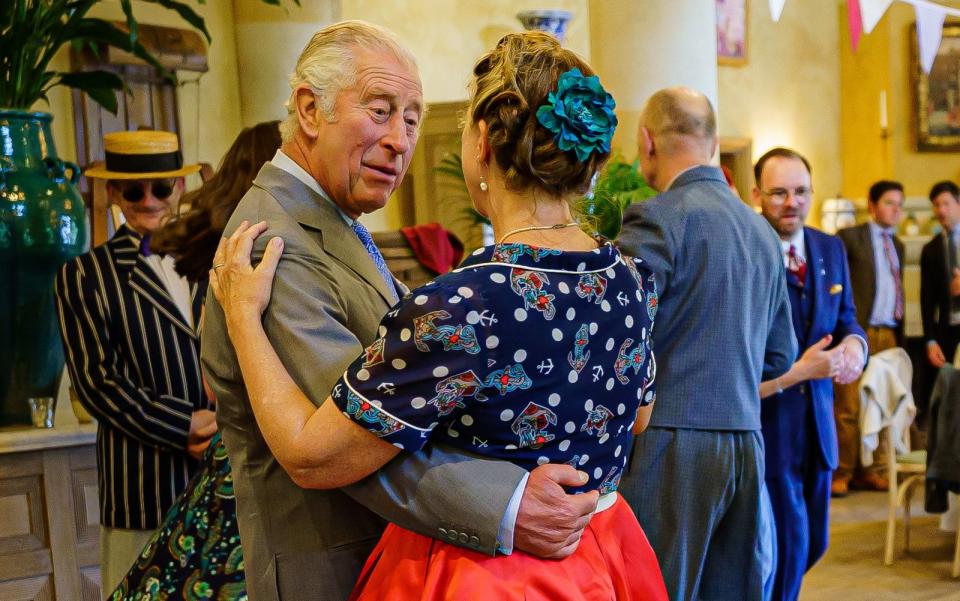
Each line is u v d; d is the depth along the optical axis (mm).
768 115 9430
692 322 2721
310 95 1733
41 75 3463
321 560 1683
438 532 1479
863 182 9789
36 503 3012
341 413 1436
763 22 9375
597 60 5328
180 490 2762
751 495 2727
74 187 3340
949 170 9500
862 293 7438
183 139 4996
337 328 1606
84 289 2783
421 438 1433
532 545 1475
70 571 3043
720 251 2730
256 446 1711
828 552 5473
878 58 9555
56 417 3791
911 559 5301
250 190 1759
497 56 1545
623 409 1574
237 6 5258
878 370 5344
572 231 1553
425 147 5789
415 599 1503
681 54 5188
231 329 1591
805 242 3641
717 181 2887
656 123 2969
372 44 1733
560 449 1505
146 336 2777
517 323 1415
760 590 2770
